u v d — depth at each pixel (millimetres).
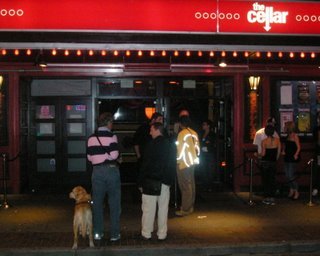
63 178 13133
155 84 13023
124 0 9250
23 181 13016
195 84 13133
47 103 13055
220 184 13344
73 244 8109
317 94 13242
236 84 12930
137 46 9531
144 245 8070
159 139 8281
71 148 13125
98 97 12961
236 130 12969
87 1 9195
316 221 9781
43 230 9062
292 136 11805
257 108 13039
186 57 12375
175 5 9359
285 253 8133
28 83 12977
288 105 13141
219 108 13305
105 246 7996
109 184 8172
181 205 10547
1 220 9852
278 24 9586
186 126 10078
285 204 11398
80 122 13094
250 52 10633
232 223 9586
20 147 12656
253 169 13016
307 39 9695
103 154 8117
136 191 11641
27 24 9125
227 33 9461
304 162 13164
